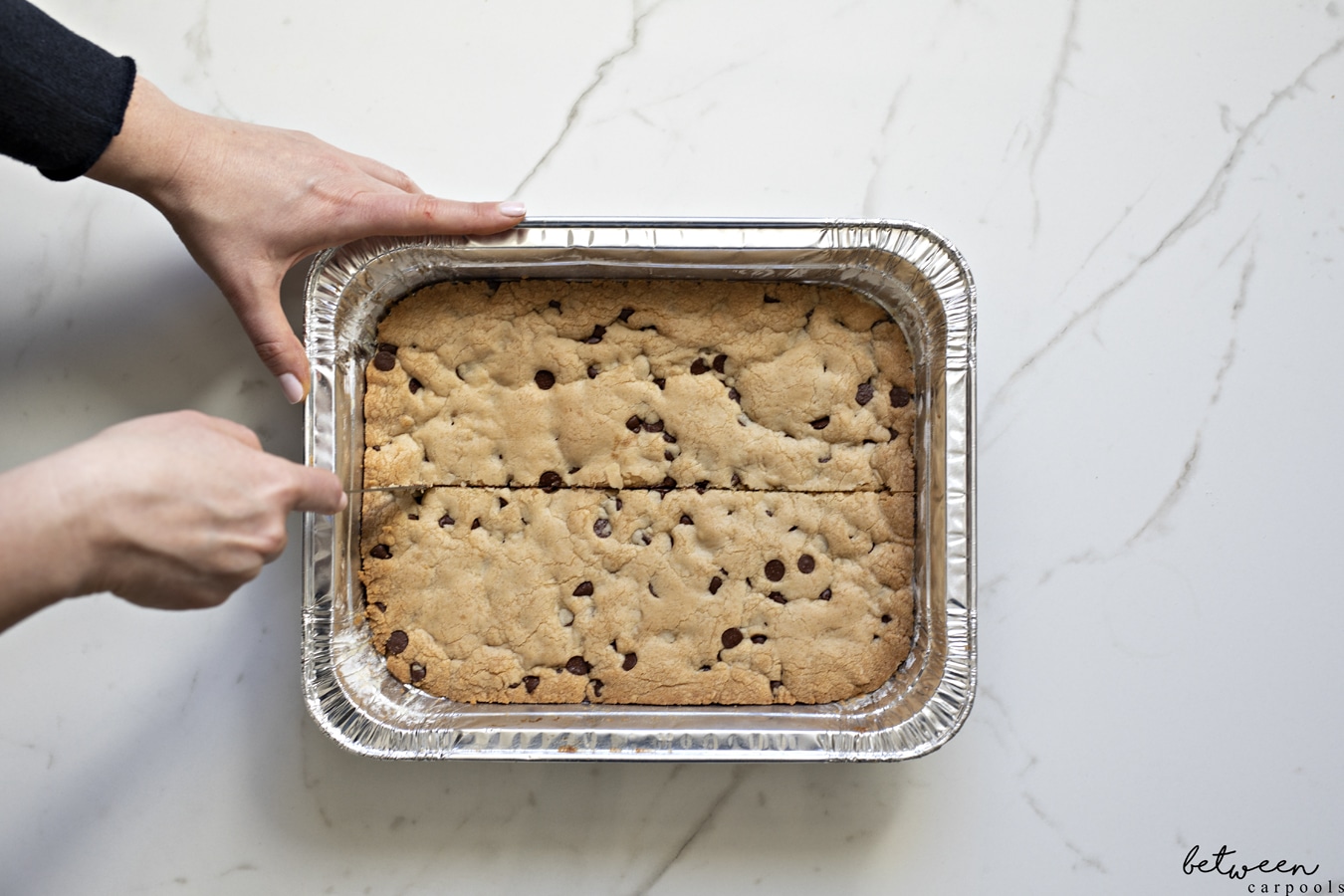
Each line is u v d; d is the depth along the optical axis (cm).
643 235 68
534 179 74
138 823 72
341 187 67
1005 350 74
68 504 55
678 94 74
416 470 71
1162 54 74
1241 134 74
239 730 73
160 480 56
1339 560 74
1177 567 74
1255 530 74
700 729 68
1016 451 74
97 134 64
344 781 73
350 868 73
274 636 73
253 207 67
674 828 73
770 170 74
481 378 71
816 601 71
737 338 71
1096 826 73
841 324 71
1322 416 74
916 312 69
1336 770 73
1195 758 73
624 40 74
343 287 68
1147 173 74
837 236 68
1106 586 74
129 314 73
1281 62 74
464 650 70
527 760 66
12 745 72
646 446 71
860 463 71
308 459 67
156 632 73
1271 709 74
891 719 69
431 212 67
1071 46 74
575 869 73
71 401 73
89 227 73
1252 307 74
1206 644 74
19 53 61
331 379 68
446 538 71
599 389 71
